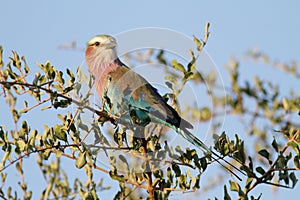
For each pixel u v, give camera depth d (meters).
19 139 10.16
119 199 10.23
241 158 10.07
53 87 10.36
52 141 10.08
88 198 9.97
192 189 10.09
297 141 9.91
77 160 9.88
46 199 11.16
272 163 10.09
